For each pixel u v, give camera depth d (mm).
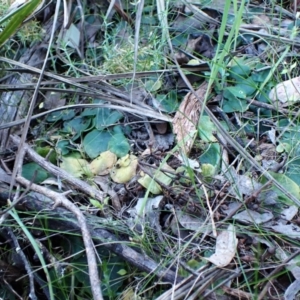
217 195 475
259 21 662
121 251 449
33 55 643
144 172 502
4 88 558
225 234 453
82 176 527
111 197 501
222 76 582
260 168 472
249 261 435
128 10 691
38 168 522
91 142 553
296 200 455
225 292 421
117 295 455
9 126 534
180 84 593
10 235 469
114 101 552
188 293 416
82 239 478
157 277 442
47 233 475
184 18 674
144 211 481
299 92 563
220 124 499
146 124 557
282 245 453
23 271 477
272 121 553
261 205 476
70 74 631
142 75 576
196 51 640
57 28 670
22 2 641
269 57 603
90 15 696
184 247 439
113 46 632
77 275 469
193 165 506
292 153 521
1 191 485
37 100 597
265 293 417
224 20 463
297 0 682
